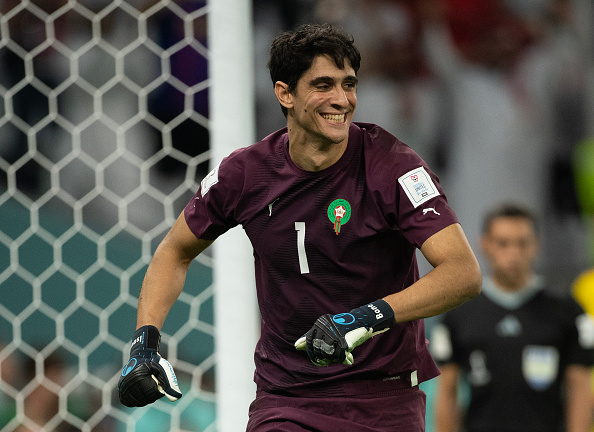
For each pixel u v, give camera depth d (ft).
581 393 49.78
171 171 68.85
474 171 80.07
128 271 57.06
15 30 69.26
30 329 56.08
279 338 31.07
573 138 82.12
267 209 29.94
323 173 29.17
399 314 26.48
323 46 27.86
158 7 48.21
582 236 78.95
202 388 54.70
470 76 81.76
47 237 56.95
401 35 81.15
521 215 50.37
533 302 50.49
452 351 50.90
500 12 83.05
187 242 31.91
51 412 54.75
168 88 69.05
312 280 29.71
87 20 70.54
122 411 54.80
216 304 40.22
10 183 52.90
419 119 80.28
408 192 28.07
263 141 30.78
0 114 68.59
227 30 40.11
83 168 68.74
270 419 30.66
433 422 54.65
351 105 28.27
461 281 26.66
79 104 69.72
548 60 83.15
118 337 56.49
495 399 49.70
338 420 29.96
